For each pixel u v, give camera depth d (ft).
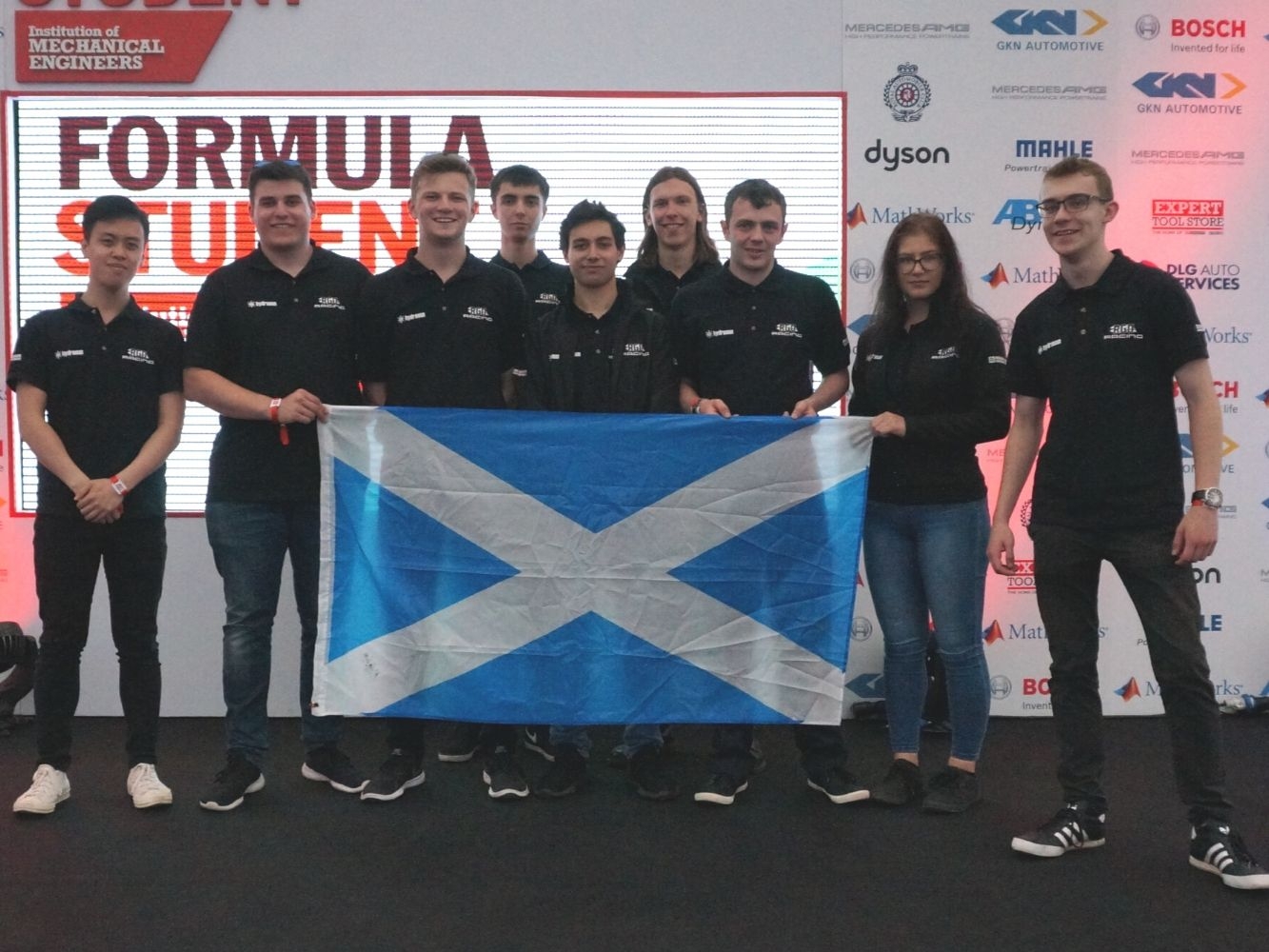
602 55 15.14
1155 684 15.15
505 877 9.28
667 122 15.21
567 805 11.27
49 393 10.96
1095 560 9.89
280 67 15.06
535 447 11.17
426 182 11.19
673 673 11.16
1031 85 15.03
